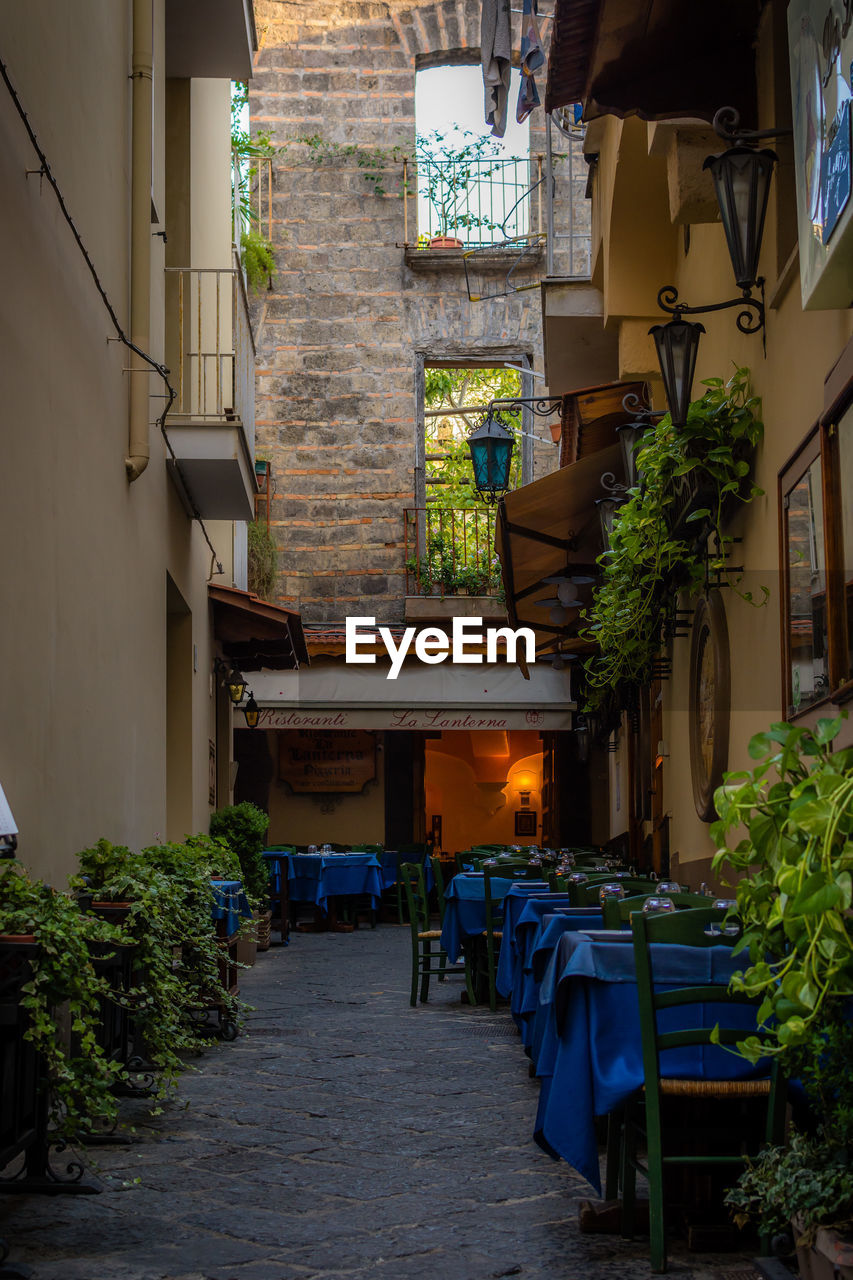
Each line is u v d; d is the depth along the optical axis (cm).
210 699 1299
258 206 1869
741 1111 404
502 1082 629
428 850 1722
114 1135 515
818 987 279
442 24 1880
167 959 560
